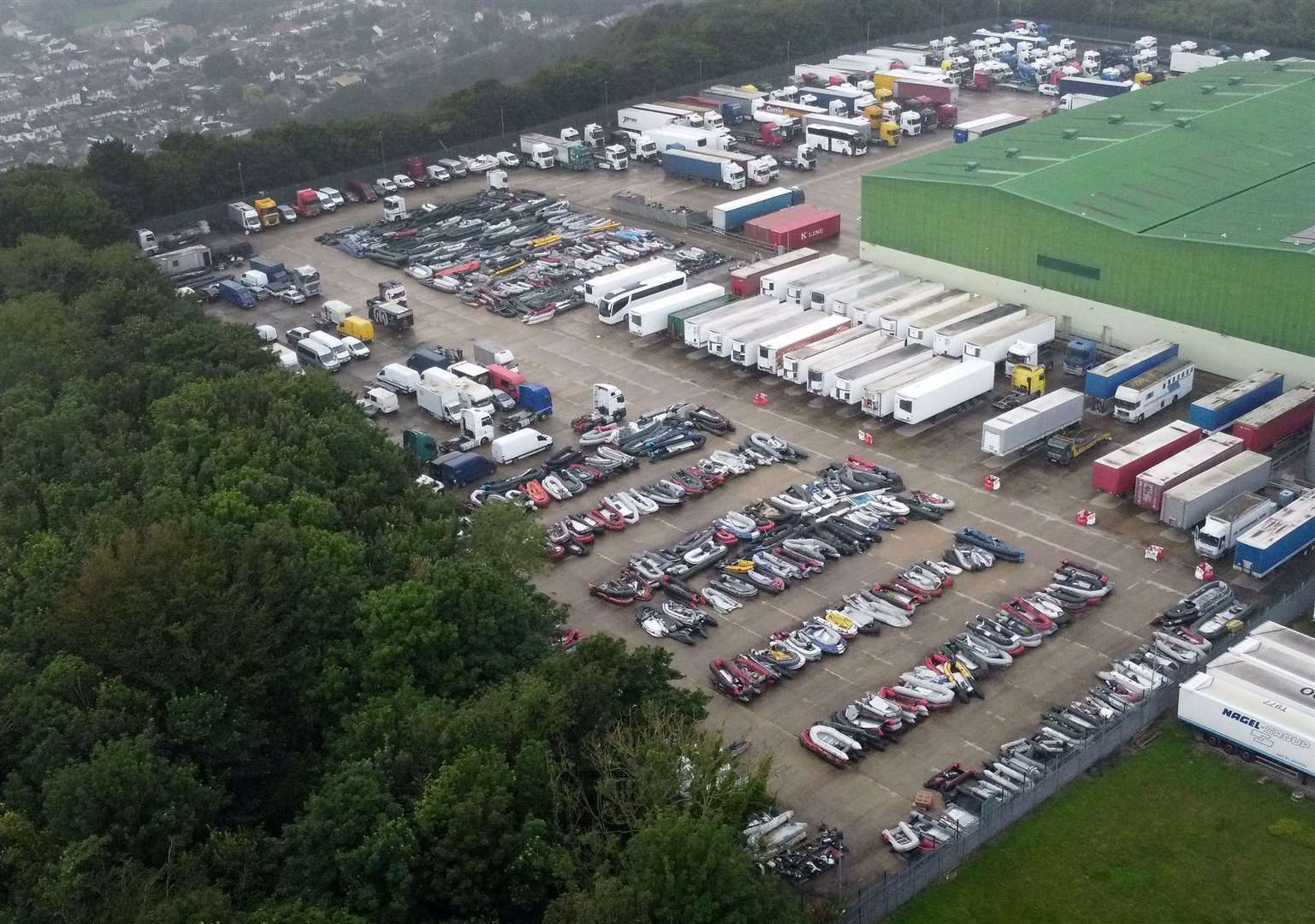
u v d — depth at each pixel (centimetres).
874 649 8325
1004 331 11956
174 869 5591
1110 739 7250
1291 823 6688
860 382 11188
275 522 7819
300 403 10175
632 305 13175
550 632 7725
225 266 16100
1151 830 6738
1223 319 11169
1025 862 6581
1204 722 7269
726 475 10450
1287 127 14238
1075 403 10656
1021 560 9100
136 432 10050
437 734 6112
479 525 8362
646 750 5931
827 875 6531
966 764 7256
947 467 10444
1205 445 9862
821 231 15488
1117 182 12706
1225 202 12200
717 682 8006
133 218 17362
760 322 12606
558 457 10756
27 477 9269
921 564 9038
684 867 5209
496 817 5588
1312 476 9725
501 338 13500
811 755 7419
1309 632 8212
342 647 7025
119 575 6994
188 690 6688
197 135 18612
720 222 15925
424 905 5650
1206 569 8769
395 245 16388
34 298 12431
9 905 5447
